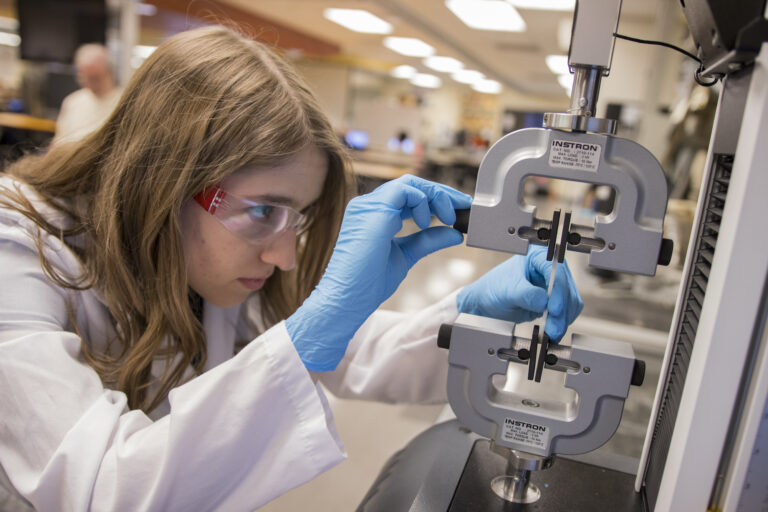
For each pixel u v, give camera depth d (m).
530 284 0.71
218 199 0.82
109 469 0.66
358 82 17.86
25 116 6.79
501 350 0.64
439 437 0.83
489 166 0.59
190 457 0.66
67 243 0.92
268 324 1.20
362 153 11.14
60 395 0.70
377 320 1.16
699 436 0.51
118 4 5.73
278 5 8.50
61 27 5.95
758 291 0.46
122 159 0.87
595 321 1.88
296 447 0.68
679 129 2.53
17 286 0.78
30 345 0.71
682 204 2.29
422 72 15.91
